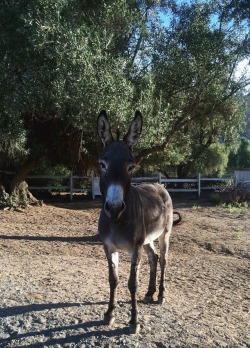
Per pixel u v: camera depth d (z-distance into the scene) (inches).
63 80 387.9
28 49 422.3
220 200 790.5
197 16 468.4
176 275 294.5
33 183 842.2
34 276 258.1
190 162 993.5
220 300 242.5
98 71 392.8
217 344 171.5
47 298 215.5
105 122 183.8
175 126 511.2
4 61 459.8
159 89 466.6
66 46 383.6
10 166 663.8
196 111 559.8
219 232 480.7
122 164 166.7
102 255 354.3
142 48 464.1
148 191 227.6
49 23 389.4
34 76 435.2
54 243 397.1
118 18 437.7
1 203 591.5
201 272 306.5
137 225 180.9
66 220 552.4
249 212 663.8
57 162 743.1
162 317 198.1
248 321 208.4
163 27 473.1
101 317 192.5
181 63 458.0
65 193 946.1
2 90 462.3
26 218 545.3
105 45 415.8
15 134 496.7
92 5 440.1
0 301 207.6
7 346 164.4
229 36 474.9
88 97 374.3
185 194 943.7
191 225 521.3
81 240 417.4
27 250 358.0
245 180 925.8
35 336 171.8
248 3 446.9
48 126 623.8
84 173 822.5
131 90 394.6
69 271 279.6
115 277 187.8
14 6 453.7
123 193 164.6
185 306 223.6
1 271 264.7
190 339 173.5
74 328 179.3
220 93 504.1
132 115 398.6
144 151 512.7
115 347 163.5
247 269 321.1
